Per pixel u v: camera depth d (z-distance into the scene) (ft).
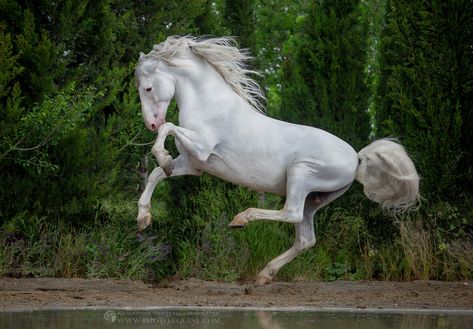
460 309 35.94
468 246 48.88
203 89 39.14
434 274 48.91
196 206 50.85
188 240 47.98
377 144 41.32
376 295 40.06
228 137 38.99
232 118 38.99
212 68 39.83
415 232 49.47
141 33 54.85
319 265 48.98
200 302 36.35
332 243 51.26
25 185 45.14
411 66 53.93
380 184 40.68
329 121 54.39
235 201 50.08
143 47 53.88
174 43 39.34
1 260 43.73
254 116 39.68
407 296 39.83
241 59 40.65
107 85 49.57
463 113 51.44
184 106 38.99
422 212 50.85
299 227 41.78
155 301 36.42
